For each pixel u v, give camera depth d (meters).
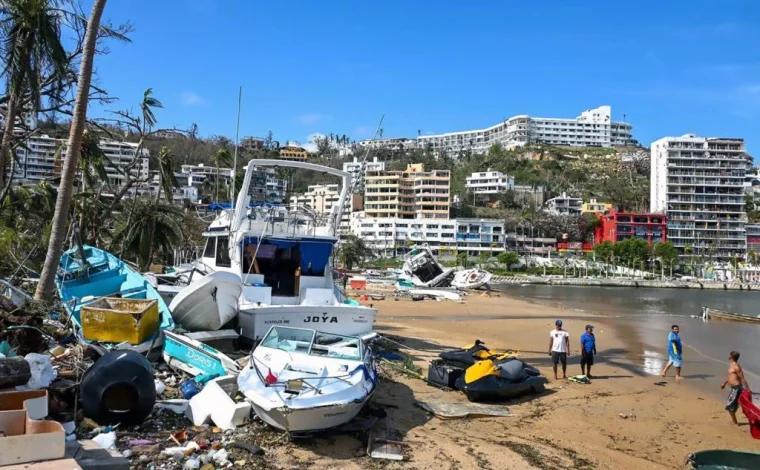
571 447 10.03
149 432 8.42
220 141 152.12
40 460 5.54
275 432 8.91
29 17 17.20
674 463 9.63
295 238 15.59
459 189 183.38
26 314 10.91
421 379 14.05
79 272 15.27
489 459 8.95
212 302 13.04
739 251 140.12
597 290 90.69
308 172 159.62
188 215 39.50
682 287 110.06
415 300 46.44
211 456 7.73
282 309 13.71
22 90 18.52
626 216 139.00
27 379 7.62
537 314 39.12
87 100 14.26
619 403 13.53
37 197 30.70
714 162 142.12
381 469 8.09
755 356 22.94
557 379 15.89
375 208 147.88
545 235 148.62
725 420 12.64
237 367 10.66
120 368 8.37
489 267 121.50
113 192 35.03
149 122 31.11
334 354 10.46
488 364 12.89
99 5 14.33
